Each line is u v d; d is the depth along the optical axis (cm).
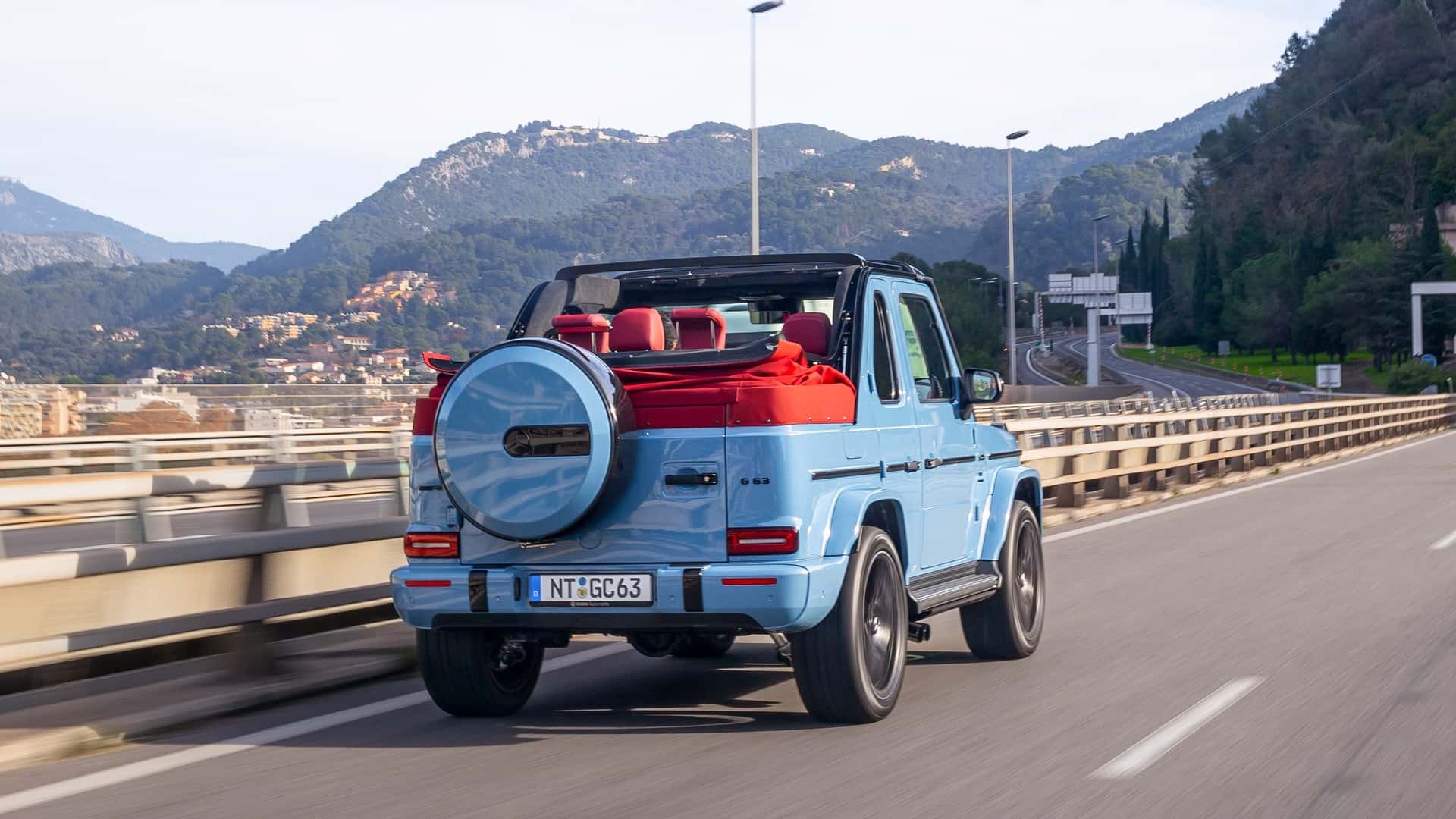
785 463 603
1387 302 14838
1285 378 15112
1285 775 565
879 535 661
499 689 679
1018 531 849
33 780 564
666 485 612
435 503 644
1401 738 626
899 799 530
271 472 752
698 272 747
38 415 2944
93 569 634
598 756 600
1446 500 1981
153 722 645
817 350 665
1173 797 534
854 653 634
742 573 598
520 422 606
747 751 609
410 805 522
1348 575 1209
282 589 784
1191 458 2320
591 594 614
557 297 720
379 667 789
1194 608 1038
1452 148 17675
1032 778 561
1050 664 827
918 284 789
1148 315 11962
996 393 815
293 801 528
